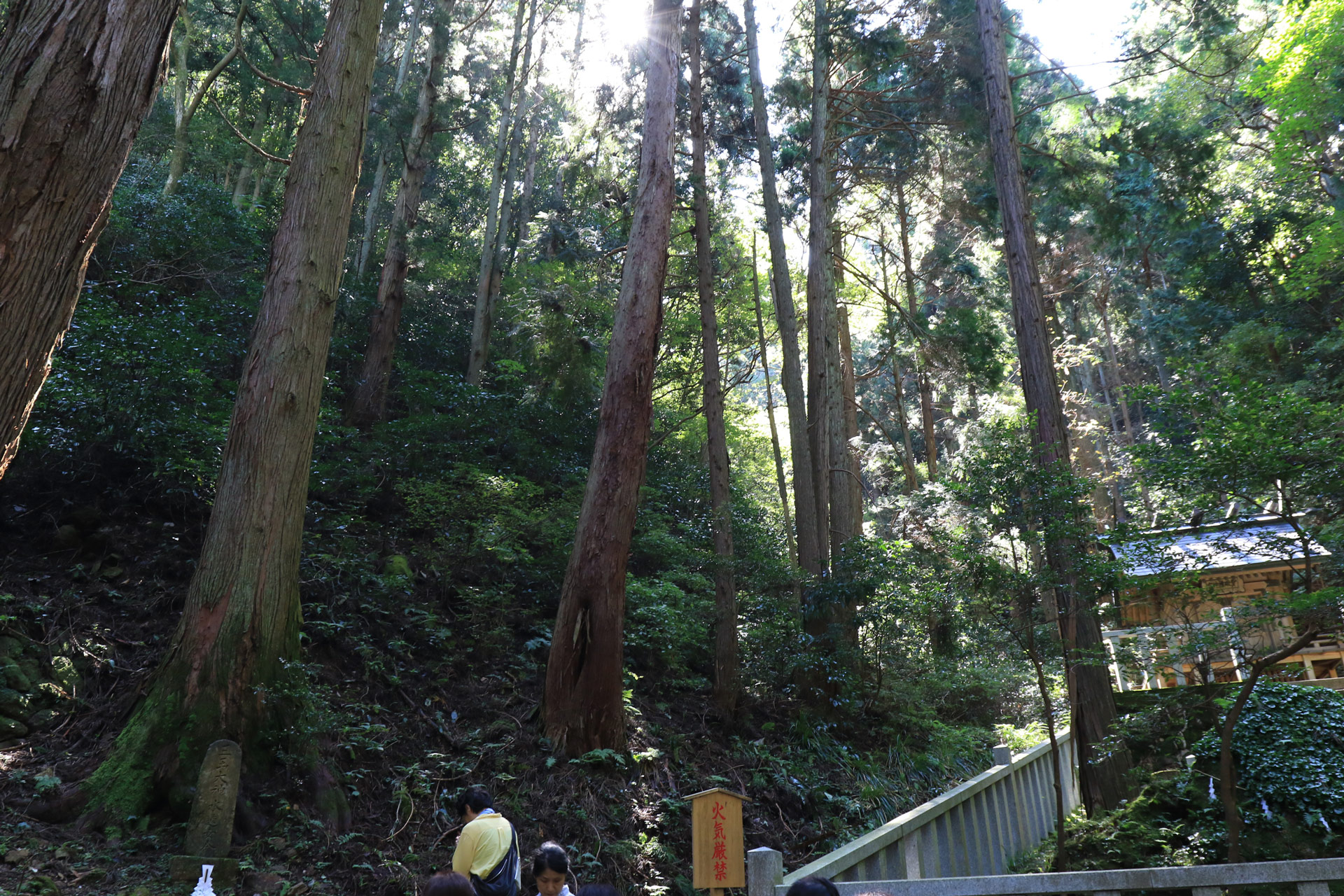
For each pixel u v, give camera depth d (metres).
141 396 9.11
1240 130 21.73
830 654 12.80
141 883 5.46
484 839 4.88
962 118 15.80
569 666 9.16
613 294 19.22
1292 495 6.81
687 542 14.83
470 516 12.34
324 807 6.82
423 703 8.95
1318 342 16.72
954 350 16.73
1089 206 15.84
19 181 3.05
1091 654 7.92
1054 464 7.85
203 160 20.91
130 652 7.78
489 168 30.52
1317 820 7.22
